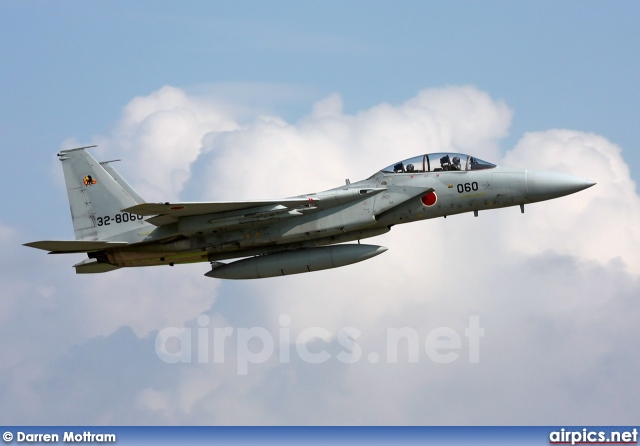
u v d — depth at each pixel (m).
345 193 106.38
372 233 109.38
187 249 111.06
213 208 105.38
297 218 107.56
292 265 108.06
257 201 104.94
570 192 104.75
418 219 108.00
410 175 107.19
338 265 107.69
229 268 110.12
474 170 106.31
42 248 110.19
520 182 105.00
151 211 104.25
